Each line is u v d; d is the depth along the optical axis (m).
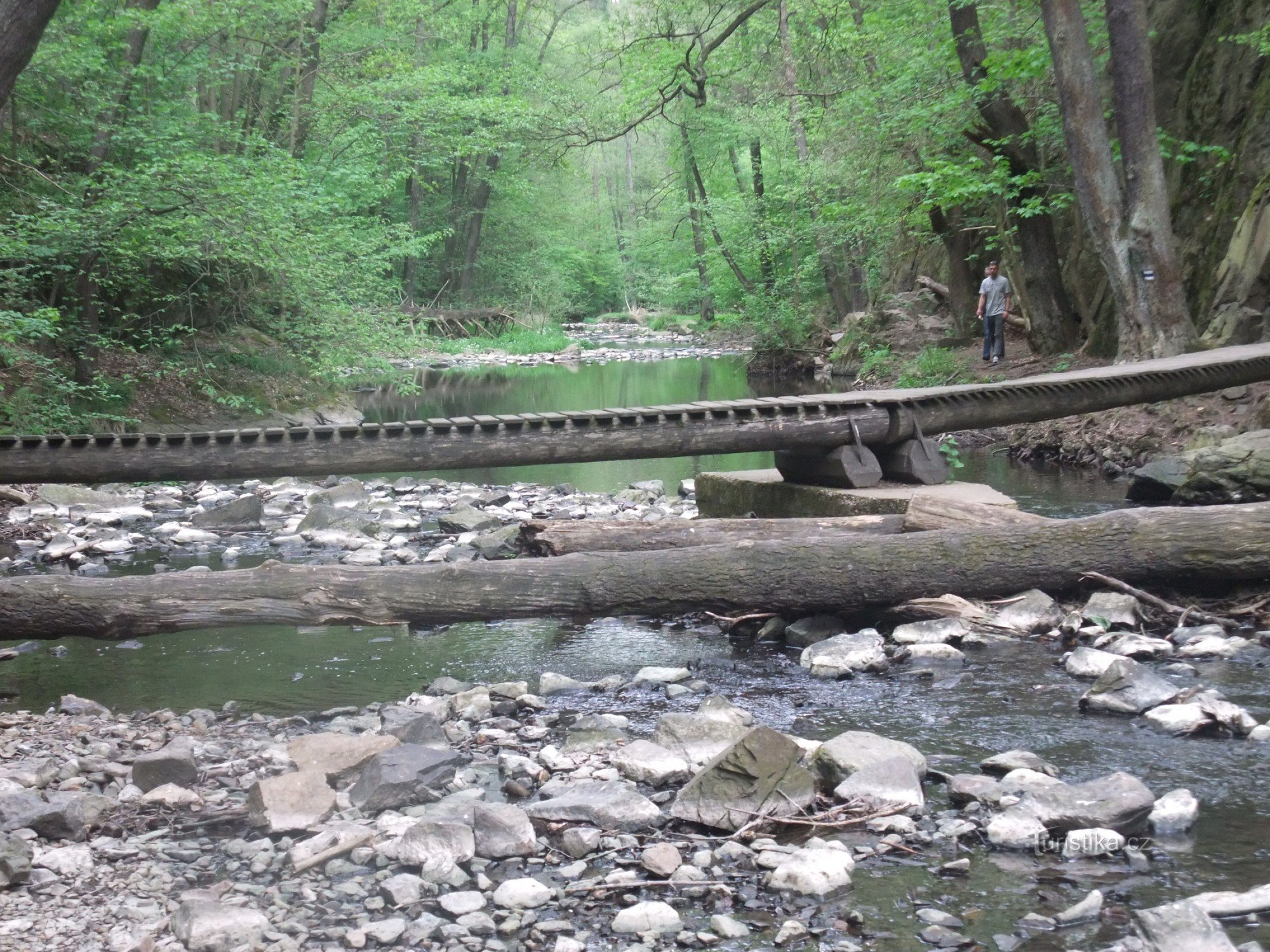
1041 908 2.99
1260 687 4.82
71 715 4.87
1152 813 3.49
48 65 13.86
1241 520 5.69
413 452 7.34
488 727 4.67
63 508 10.85
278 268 14.16
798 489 7.98
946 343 20.19
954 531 5.90
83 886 3.13
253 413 16.64
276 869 3.29
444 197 44.03
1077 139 13.06
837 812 3.61
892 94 17.09
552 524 6.66
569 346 40.16
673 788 3.94
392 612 5.44
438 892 3.15
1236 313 12.59
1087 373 9.16
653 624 6.48
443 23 29.88
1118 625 5.64
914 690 5.01
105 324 16.12
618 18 20.45
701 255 38.81
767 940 2.87
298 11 18.80
